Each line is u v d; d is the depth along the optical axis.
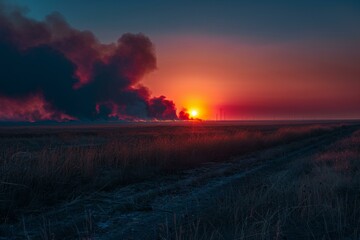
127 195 10.32
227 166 17.17
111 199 9.73
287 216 7.27
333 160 16.58
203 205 8.67
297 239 6.05
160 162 15.62
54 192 9.84
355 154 18.34
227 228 6.64
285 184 10.36
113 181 11.90
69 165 11.70
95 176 12.27
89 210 7.68
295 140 37.88
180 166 16.12
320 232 6.42
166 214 7.91
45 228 6.60
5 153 11.54
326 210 7.52
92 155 14.28
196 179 13.02
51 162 11.23
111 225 7.07
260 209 7.81
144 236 6.27
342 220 7.05
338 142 30.88
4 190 8.68
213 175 14.02
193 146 20.09
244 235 6.05
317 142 34.62
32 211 8.26
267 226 6.42
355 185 10.30
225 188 11.09
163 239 5.87
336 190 9.68
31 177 9.73
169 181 12.86
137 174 13.27
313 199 8.21
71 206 8.86
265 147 28.17
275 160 19.56
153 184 12.20
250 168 16.38
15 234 6.55
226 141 24.39
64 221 7.45
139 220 7.42
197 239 5.86
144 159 15.48
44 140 37.06
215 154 20.62
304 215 7.43
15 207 8.30
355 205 7.86
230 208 7.64
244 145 25.77
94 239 6.18
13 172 9.64
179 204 8.96
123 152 15.70
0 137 50.38
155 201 9.38
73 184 10.91
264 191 9.38
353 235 6.17
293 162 17.52
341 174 11.89
